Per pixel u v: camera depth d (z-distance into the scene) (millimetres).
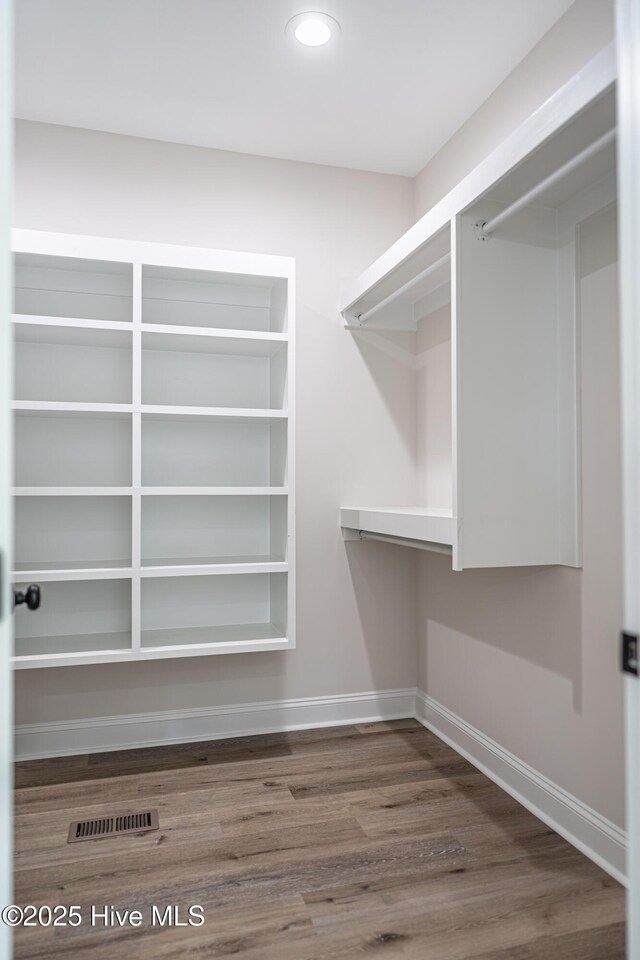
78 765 2752
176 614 3043
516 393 2154
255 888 1903
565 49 2230
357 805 2404
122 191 2975
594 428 2059
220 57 2439
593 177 1961
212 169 3104
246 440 3154
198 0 2137
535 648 2381
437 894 1877
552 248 2203
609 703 2020
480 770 2711
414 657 3393
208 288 3062
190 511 3062
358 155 3186
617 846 1974
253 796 2475
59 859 2049
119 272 2852
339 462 3268
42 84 2604
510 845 2135
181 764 2768
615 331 1975
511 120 2549
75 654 2570
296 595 3199
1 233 947
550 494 2195
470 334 2107
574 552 2137
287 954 1640
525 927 1740
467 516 2098
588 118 1610
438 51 2416
